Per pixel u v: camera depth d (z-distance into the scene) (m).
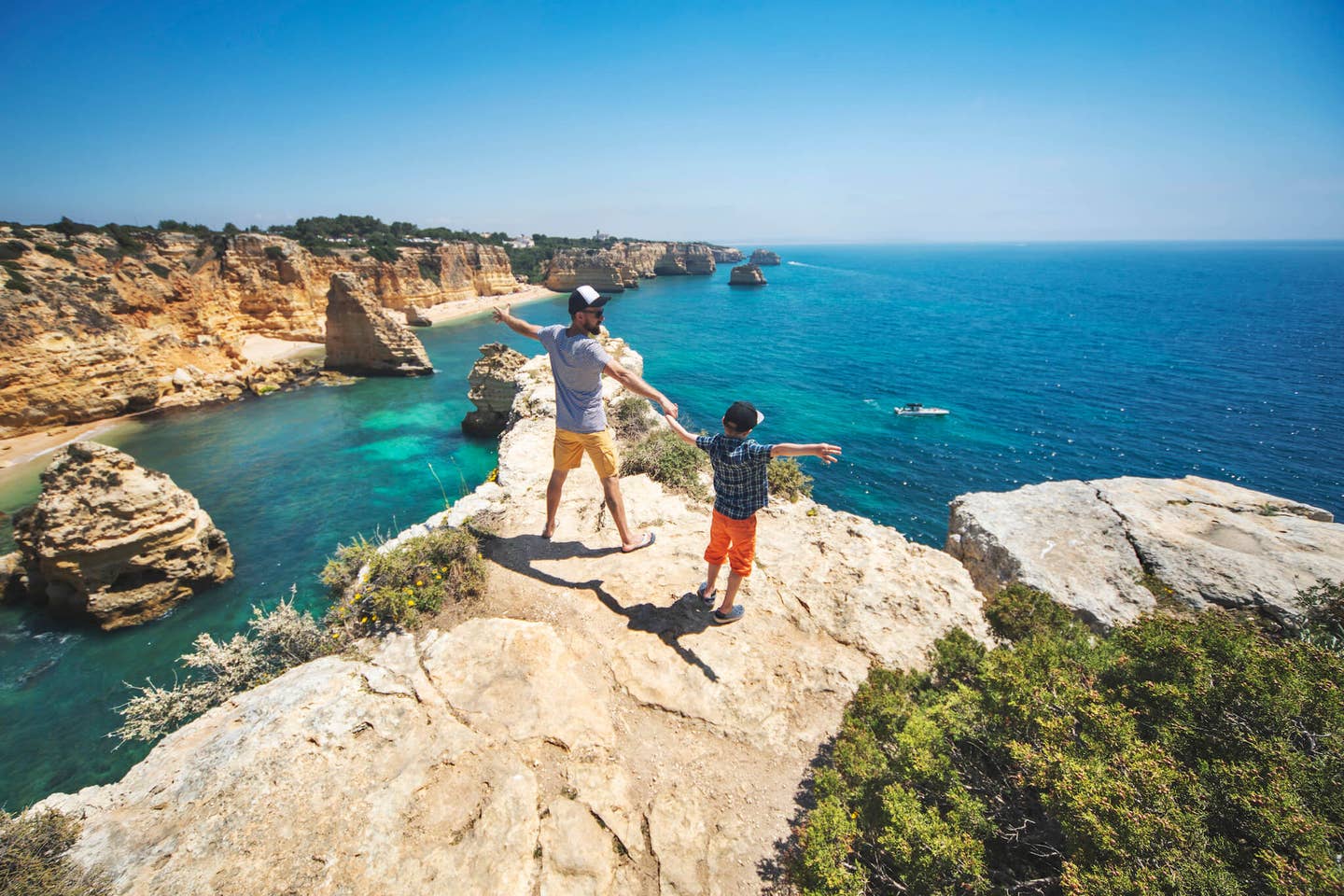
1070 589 6.73
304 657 5.99
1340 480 34.38
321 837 3.64
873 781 3.89
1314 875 2.52
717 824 4.05
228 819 3.71
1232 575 6.60
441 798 3.93
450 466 34.12
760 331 86.19
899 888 3.38
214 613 19.52
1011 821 3.59
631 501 7.68
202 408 43.25
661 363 63.84
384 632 5.34
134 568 18.72
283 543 24.53
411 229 123.12
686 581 6.18
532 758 4.29
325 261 75.38
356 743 4.23
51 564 17.58
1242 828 2.92
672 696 4.94
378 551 6.30
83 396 37.47
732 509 5.11
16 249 39.25
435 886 3.46
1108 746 3.41
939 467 36.09
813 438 40.59
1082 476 35.03
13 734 14.67
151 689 16.22
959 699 4.35
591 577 6.11
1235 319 97.44
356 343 53.53
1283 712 3.39
